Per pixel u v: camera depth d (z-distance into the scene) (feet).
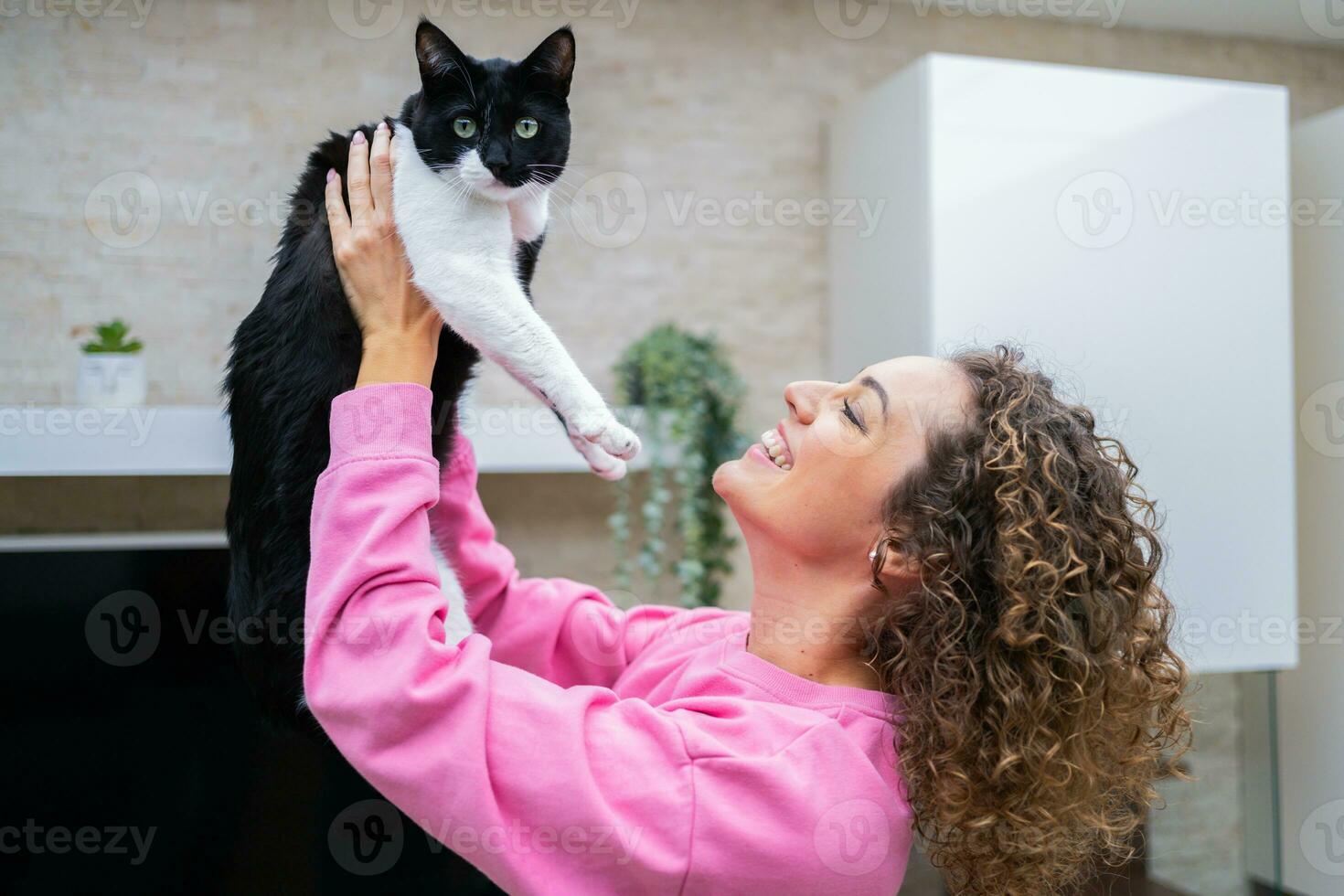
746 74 8.22
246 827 4.83
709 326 8.18
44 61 6.91
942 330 6.63
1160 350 6.81
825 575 2.65
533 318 2.88
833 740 2.37
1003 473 2.44
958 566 2.43
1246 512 6.81
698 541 7.34
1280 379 6.92
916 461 2.55
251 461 2.78
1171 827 7.61
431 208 2.81
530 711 2.24
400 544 2.27
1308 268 7.40
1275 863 7.41
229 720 5.00
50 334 6.93
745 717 2.43
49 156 6.93
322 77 7.30
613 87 7.97
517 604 3.25
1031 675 2.36
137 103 7.03
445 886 4.33
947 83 6.72
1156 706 2.67
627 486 7.60
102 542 5.67
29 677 5.05
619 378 7.73
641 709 2.38
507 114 3.02
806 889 2.20
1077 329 6.75
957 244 6.68
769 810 2.22
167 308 7.09
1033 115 6.78
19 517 6.82
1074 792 2.40
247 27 7.19
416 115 3.01
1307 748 7.23
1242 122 6.97
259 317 2.88
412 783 2.09
